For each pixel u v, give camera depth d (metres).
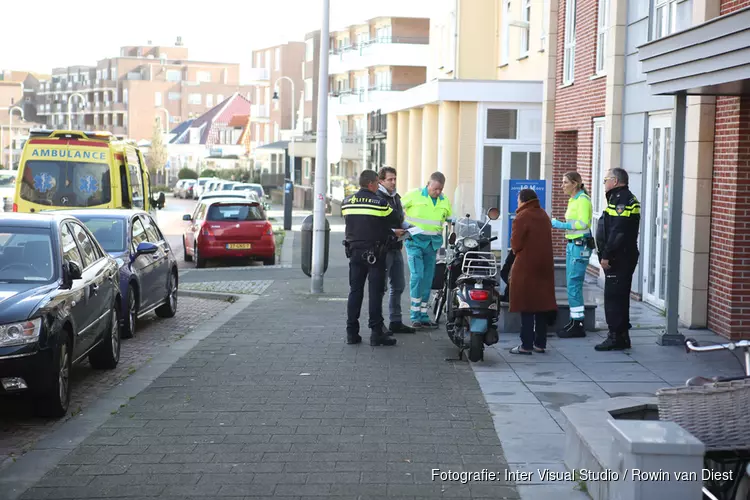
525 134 24.98
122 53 159.62
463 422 7.70
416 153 32.81
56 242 8.93
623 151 16.03
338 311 14.41
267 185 76.06
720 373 9.59
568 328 11.76
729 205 11.44
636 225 10.69
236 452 6.86
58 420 7.94
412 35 61.97
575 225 11.49
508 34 29.22
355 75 67.94
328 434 7.34
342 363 10.20
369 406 8.24
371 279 11.24
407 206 12.39
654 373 9.59
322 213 16.64
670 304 11.09
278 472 6.39
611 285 10.76
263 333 12.24
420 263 12.44
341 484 6.14
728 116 11.46
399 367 9.99
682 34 9.73
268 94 97.69
